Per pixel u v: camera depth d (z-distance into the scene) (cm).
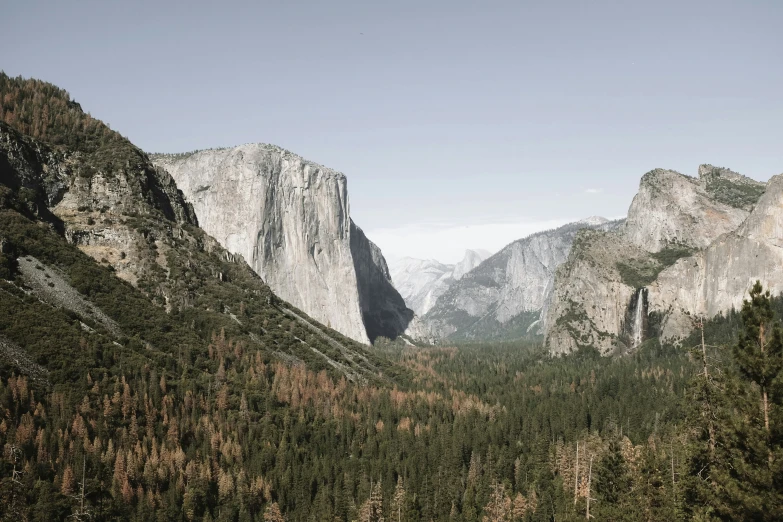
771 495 6412
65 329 16300
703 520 7112
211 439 15350
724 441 7244
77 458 12756
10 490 11044
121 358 16300
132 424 14425
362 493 15625
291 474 15525
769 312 6956
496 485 16412
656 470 10562
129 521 12475
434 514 15650
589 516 11244
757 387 6906
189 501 13488
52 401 14038
